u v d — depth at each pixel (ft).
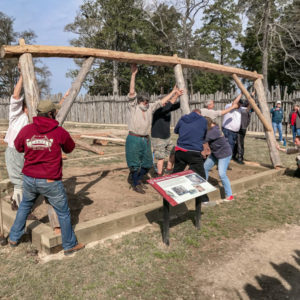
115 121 79.51
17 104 12.64
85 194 17.28
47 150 10.12
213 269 10.37
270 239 12.60
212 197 17.22
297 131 38.50
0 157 28.09
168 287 9.32
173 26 119.44
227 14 128.77
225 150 16.67
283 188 19.48
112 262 10.53
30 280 9.45
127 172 22.80
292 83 119.03
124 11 117.39
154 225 13.75
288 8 83.20
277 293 9.09
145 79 131.75
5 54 11.71
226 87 150.71
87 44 119.85
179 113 64.13
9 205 14.53
